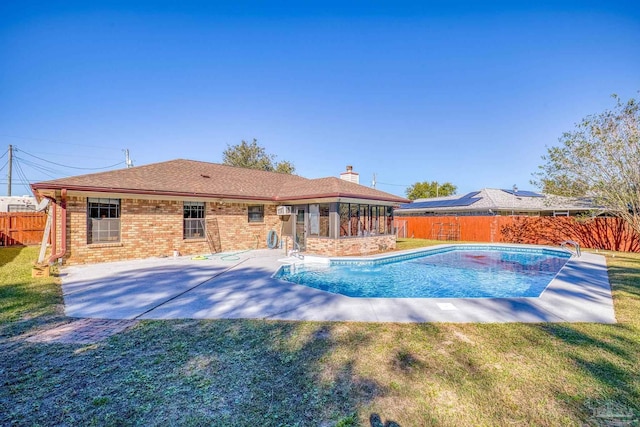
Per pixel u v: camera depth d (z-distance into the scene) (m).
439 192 58.72
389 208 20.31
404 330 5.36
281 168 48.69
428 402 3.29
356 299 7.47
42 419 2.99
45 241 10.89
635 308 6.75
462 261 16.78
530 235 22.17
